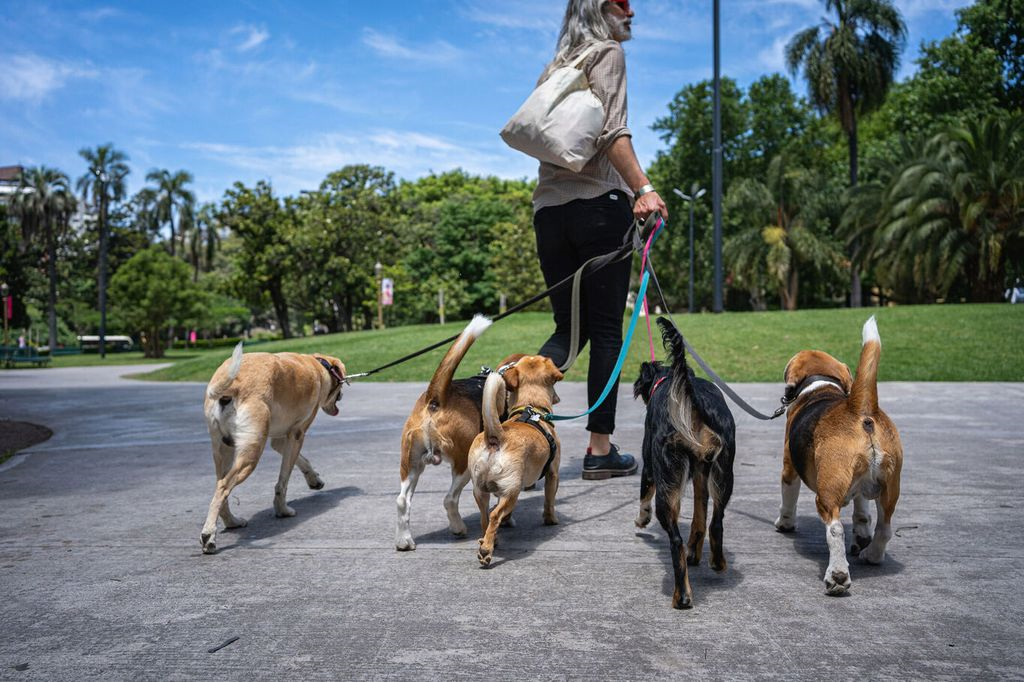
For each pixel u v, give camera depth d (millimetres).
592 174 5246
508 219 64688
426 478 6129
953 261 31000
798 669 2541
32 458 7387
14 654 2758
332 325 57625
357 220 51219
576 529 4422
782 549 3971
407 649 2750
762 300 49656
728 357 15914
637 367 14977
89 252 76500
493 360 17500
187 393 15062
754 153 52406
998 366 13938
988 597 3193
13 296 61812
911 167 32438
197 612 3164
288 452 4938
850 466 3328
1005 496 4969
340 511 5035
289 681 2510
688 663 2596
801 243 45156
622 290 5500
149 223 80250
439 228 63969
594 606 3168
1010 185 30125
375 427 9211
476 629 2930
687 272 53375
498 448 3895
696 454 3402
